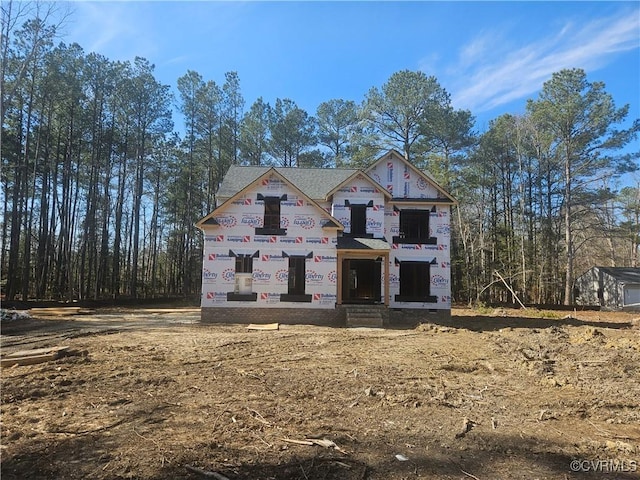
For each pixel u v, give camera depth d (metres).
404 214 22.03
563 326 18.52
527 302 38.00
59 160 33.84
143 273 47.25
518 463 4.47
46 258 31.95
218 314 19.33
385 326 18.55
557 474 4.23
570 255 35.72
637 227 36.00
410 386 7.57
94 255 35.84
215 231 19.78
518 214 43.16
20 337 13.37
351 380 7.96
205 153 42.09
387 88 35.56
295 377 8.17
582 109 33.72
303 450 4.70
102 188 38.50
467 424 5.64
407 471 4.24
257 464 4.32
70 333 14.32
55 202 33.09
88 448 4.66
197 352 10.89
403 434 5.25
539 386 7.75
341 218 21.27
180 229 48.25
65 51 30.06
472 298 39.50
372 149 35.72
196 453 4.54
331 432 5.27
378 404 6.47
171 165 41.84
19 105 28.22
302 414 5.94
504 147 39.97
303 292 19.77
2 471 4.09
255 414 5.92
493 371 8.99
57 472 4.08
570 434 5.34
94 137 33.31
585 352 11.09
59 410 6.02
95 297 34.75
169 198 46.62
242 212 19.91
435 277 21.50
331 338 13.82
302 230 19.94
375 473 4.18
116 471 4.11
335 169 24.89
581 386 7.73
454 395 7.06
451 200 21.83
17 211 29.38
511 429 5.50
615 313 30.03
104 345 11.82
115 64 34.28
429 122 34.88
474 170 38.00
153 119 37.38
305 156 42.09
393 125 36.38
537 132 37.72
